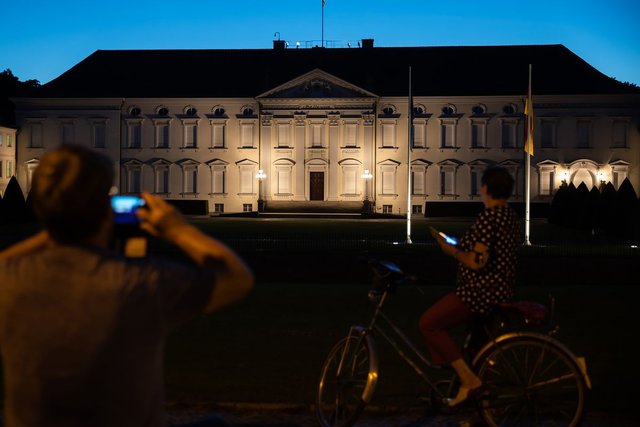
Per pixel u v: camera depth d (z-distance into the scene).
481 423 6.63
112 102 78.88
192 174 79.31
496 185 6.51
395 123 77.69
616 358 10.61
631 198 44.91
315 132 78.38
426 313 6.66
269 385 8.82
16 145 79.31
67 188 2.80
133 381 2.76
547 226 62.00
